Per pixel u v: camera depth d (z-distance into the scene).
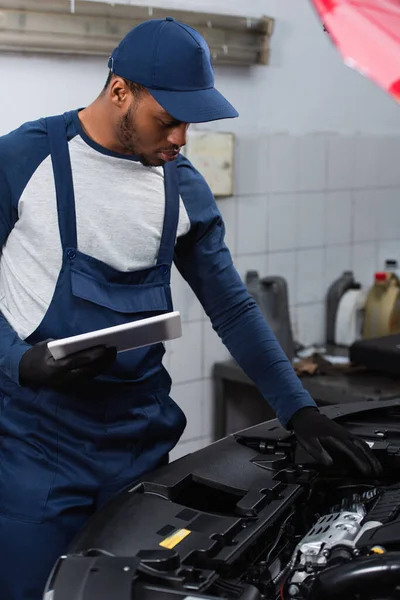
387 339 2.65
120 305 1.49
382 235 3.32
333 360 2.87
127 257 1.50
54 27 2.20
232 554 1.11
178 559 1.07
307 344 3.11
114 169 1.47
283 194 2.93
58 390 1.36
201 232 1.60
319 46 2.93
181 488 1.32
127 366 1.49
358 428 1.52
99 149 1.46
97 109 1.44
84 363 1.30
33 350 1.36
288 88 2.86
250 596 1.04
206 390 2.84
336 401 2.46
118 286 1.49
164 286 1.55
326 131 3.02
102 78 2.38
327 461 1.36
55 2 2.18
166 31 1.32
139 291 1.52
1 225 1.45
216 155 2.66
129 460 1.51
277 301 2.82
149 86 1.32
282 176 2.91
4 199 1.43
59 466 1.46
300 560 1.16
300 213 3.00
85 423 1.47
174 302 2.68
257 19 2.65
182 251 1.63
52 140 1.45
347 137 3.10
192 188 1.58
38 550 1.43
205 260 1.61
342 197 3.13
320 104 2.98
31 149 1.44
